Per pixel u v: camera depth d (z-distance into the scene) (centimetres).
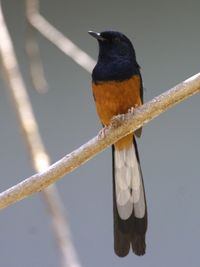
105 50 934
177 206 1283
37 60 1086
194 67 1325
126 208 909
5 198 751
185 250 1261
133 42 1340
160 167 1299
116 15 1351
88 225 1279
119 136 781
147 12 1342
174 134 1313
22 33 1363
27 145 895
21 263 1268
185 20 1335
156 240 1268
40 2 1362
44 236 1275
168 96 769
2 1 1366
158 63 1331
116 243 902
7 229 1277
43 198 863
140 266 1258
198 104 1319
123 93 914
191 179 1295
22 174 1311
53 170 760
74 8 1359
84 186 1294
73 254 829
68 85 1340
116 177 913
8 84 911
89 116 1327
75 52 950
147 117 778
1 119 1330
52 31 953
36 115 1330
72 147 1316
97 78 921
